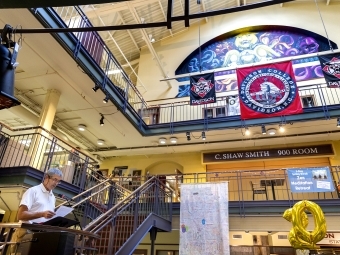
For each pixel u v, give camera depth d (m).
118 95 8.36
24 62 6.67
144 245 9.78
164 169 11.71
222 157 10.68
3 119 10.20
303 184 7.40
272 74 8.39
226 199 7.37
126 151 11.50
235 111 10.82
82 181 6.78
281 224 7.40
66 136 10.59
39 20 5.25
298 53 11.52
